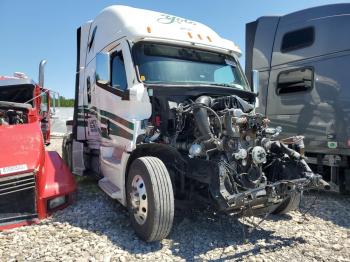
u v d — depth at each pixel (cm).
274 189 383
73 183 524
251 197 374
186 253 385
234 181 392
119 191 485
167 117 459
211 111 412
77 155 743
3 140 477
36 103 764
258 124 413
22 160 454
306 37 726
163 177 400
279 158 443
